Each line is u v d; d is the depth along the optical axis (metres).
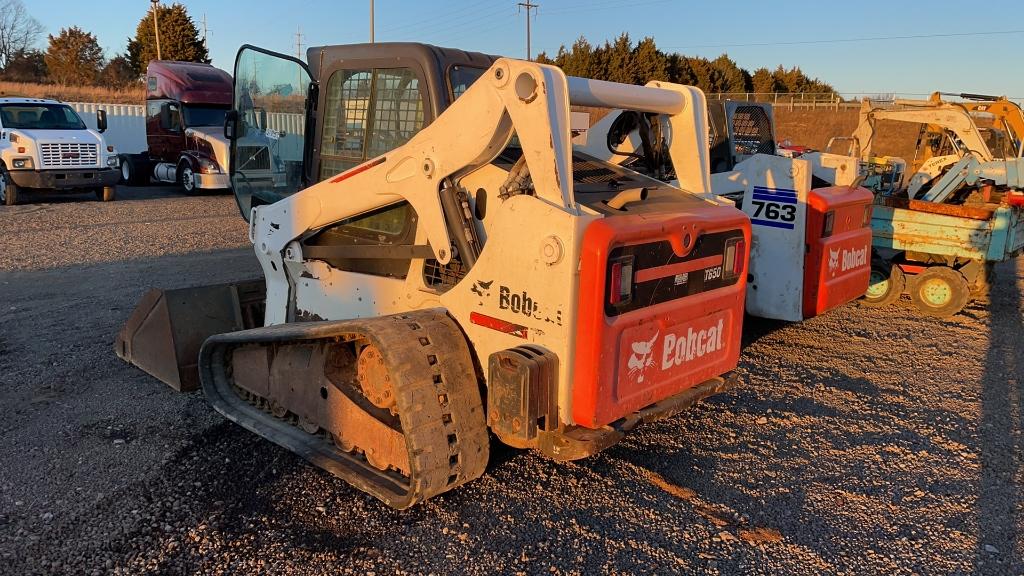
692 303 3.35
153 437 4.00
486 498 3.45
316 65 4.31
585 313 2.85
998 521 3.36
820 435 4.32
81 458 3.73
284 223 4.22
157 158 17.73
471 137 3.14
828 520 3.35
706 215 3.37
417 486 2.95
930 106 8.38
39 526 3.10
